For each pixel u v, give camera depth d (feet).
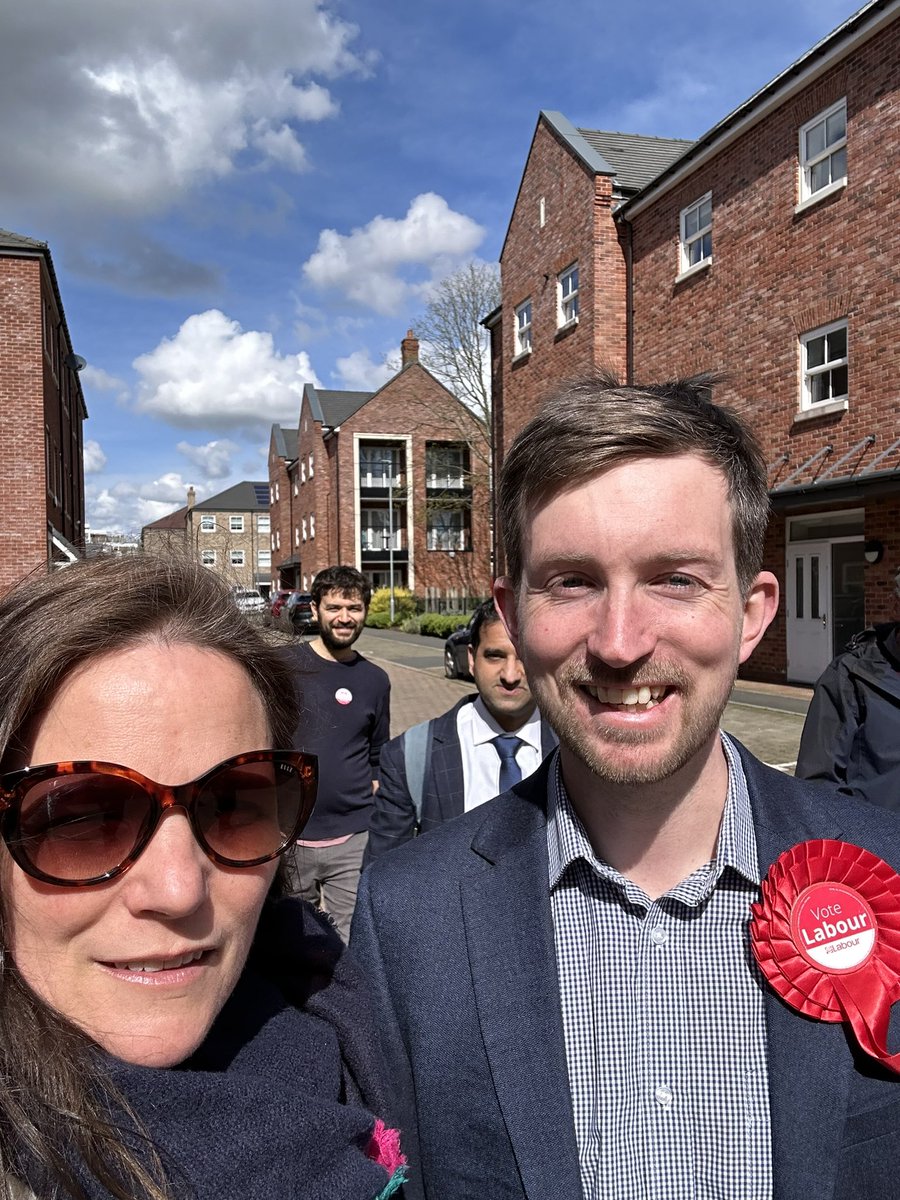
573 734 4.13
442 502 127.44
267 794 3.62
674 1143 3.85
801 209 38.40
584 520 3.97
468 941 4.28
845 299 36.42
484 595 108.47
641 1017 4.05
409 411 135.44
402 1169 3.82
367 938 4.61
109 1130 2.85
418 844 4.90
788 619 42.16
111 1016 3.16
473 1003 4.14
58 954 3.14
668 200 47.37
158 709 3.25
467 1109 3.99
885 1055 3.74
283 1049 3.90
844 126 36.37
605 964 4.14
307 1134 3.34
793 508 40.96
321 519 145.18
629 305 50.90
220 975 3.43
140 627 3.34
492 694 9.55
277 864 4.16
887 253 34.37
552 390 4.44
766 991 3.97
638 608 3.95
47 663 3.16
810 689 39.01
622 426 3.92
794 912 3.99
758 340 41.37
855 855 4.12
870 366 35.37
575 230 53.16
